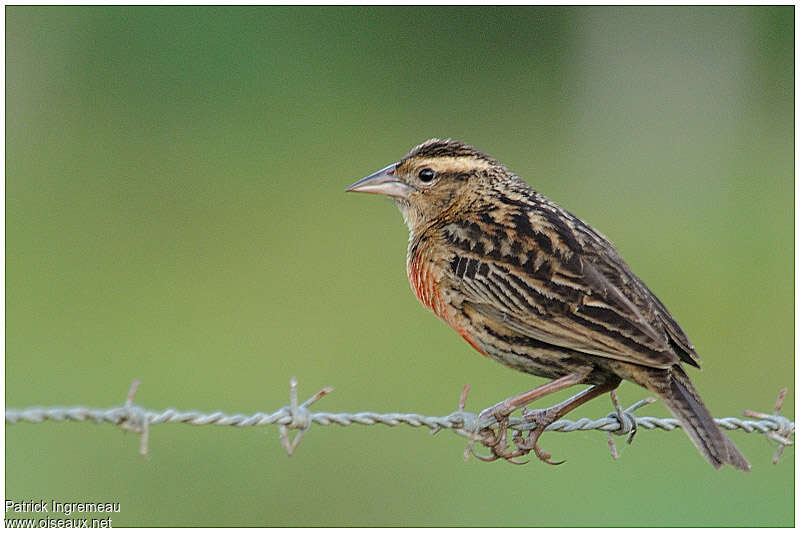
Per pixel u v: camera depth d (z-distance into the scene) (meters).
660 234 18.92
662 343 7.01
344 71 23.28
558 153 21.83
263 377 14.11
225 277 17.08
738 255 18.19
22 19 22.25
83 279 16.88
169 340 15.16
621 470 11.91
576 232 7.61
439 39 23.77
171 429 12.59
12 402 13.05
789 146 22.50
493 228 7.67
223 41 22.75
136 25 22.53
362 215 19.23
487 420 7.10
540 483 11.81
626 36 23.84
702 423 6.87
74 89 22.33
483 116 22.61
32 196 19.16
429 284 7.73
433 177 8.32
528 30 23.98
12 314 15.70
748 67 23.55
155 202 19.30
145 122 21.75
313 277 17.11
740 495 11.70
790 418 13.39
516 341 7.42
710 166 22.08
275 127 21.64
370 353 14.70
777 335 15.70
